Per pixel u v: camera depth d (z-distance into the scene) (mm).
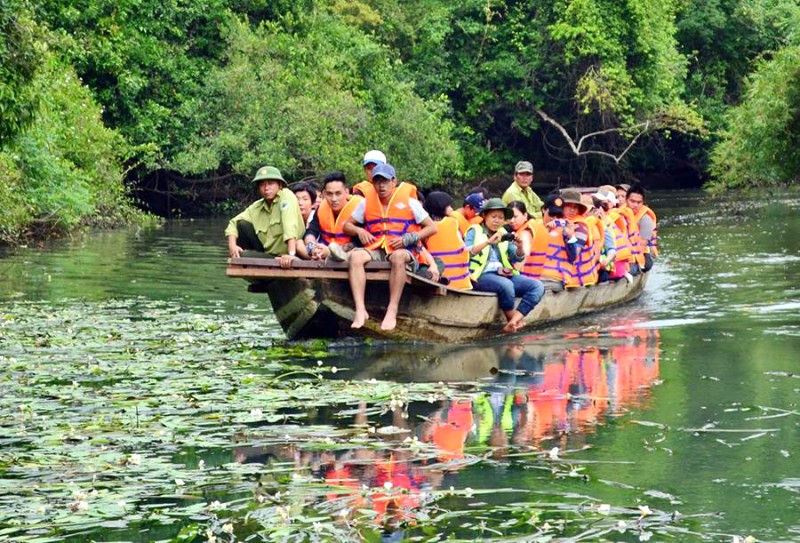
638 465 7754
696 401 9570
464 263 12766
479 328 12891
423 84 42531
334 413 9203
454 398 9727
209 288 16797
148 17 32719
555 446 8234
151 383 10188
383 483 7367
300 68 35094
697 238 23984
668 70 42750
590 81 40281
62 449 8070
